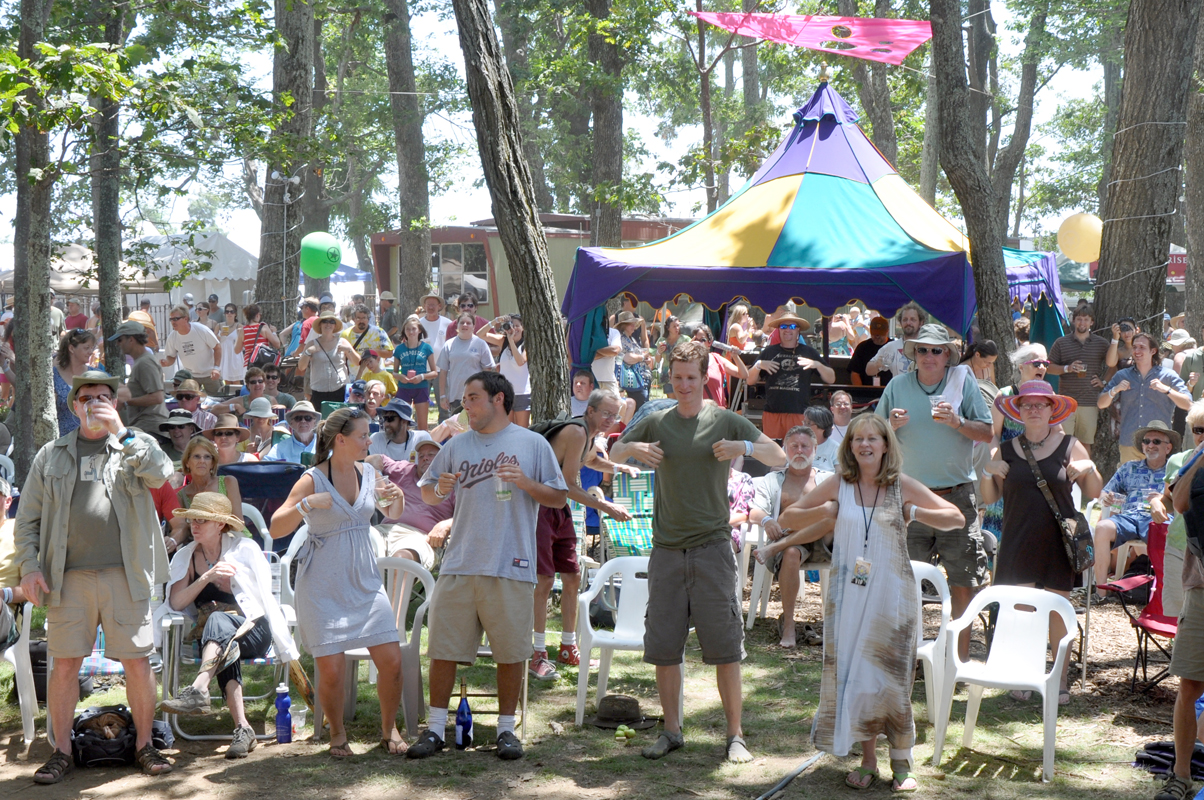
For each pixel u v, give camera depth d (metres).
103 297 11.36
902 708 4.36
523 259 7.06
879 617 4.34
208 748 4.99
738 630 4.77
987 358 7.09
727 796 4.39
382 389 8.84
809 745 4.96
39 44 7.20
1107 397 9.37
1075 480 5.48
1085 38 28.14
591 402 6.69
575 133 32.03
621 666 6.27
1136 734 5.05
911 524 5.79
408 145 25.80
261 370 9.78
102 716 4.86
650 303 9.59
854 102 26.11
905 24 11.36
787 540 4.68
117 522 4.63
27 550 4.53
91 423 4.54
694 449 4.67
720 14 11.76
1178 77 9.38
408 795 4.40
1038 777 4.58
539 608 6.04
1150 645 6.47
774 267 9.31
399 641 5.11
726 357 10.72
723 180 24.95
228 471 6.59
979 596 4.97
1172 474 5.57
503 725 4.89
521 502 4.82
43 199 7.87
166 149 9.75
